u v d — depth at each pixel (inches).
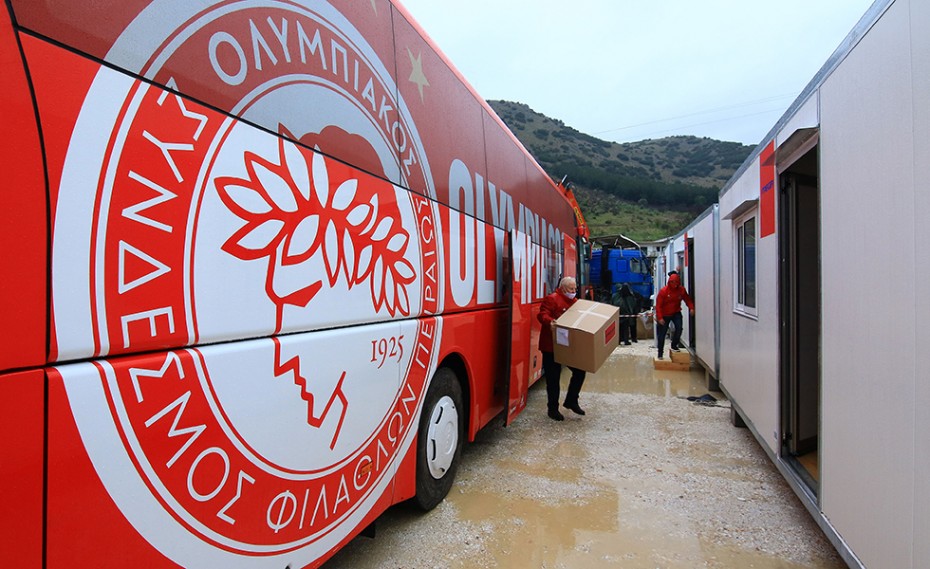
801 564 117.9
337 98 89.7
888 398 81.0
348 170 92.0
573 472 175.2
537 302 246.7
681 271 478.3
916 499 72.3
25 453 44.2
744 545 126.4
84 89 48.5
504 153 199.2
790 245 148.9
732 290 219.9
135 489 53.7
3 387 42.6
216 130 63.0
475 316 163.9
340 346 89.9
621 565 117.6
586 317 236.5
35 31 45.2
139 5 54.1
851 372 95.4
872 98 86.3
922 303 70.9
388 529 134.0
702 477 170.1
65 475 47.2
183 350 59.2
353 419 95.0
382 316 104.3
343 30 92.7
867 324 88.5
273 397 73.3
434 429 137.9
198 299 60.1
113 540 51.6
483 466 181.3
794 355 148.8
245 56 68.3
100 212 49.6
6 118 42.8
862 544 90.7
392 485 113.9
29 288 44.2
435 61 137.4
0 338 42.3
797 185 151.0
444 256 138.5
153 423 55.3
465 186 155.8
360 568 116.0
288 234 75.4
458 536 130.7
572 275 397.4
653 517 141.5
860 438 91.4
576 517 141.6
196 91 60.5
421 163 125.2
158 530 56.5
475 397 164.6
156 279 54.9
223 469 65.0
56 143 46.1
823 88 109.4
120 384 51.8
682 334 464.8
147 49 54.7
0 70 42.6
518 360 198.2
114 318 50.7
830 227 105.7
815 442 153.9
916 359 72.5
